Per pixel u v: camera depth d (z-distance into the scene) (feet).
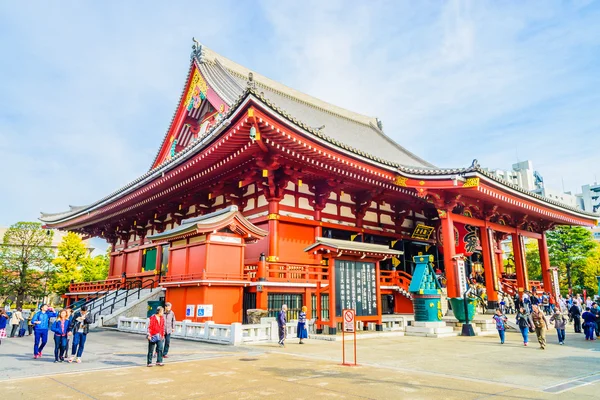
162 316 37.83
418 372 34.32
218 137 67.10
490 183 79.20
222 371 34.04
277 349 48.60
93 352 46.29
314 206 84.38
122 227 131.85
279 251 77.30
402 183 81.66
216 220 62.44
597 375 34.24
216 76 103.96
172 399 24.99
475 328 70.13
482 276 107.34
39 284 167.63
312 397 25.49
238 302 63.41
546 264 114.73
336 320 61.77
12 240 166.61
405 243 103.30
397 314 84.84
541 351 49.52
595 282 182.60
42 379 31.09
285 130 62.90
